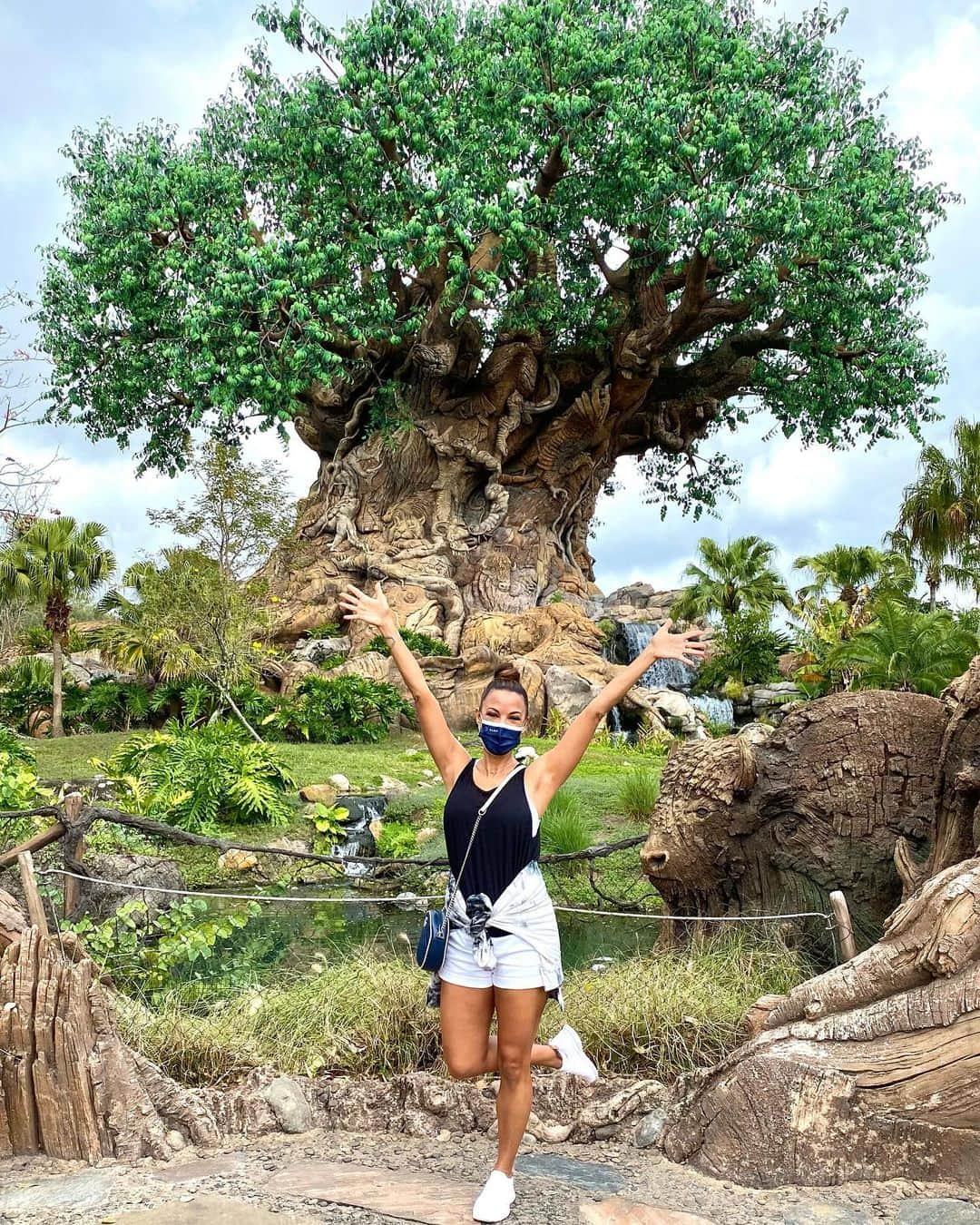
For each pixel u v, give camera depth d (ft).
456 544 103.86
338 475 107.24
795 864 19.86
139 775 50.62
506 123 82.69
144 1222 9.99
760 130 81.76
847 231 84.43
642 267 94.99
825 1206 10.44
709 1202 10.66
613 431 109.40
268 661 86.63
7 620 92.79
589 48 82.99
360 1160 12.13
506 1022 10.19
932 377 95.30
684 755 22.34
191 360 85.10
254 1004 17.39
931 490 111.75
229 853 42.37
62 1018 12.20
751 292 95.04
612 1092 13.78
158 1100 12.84
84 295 94.89
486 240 95.25
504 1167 10.34
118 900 31.19
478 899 10.23
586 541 118.93
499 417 106.52
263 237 91.20
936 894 11.71
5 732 60.23
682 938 22.18
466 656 84.99
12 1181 11.31
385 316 85.05
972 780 14.83
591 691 81.05
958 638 73.26
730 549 119.44
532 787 10.52
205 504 75.97
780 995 15.76
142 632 77.30
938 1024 11.17
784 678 108.68
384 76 84.33
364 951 21.59
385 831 47.34
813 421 106.42
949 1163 10.82
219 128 92.58
